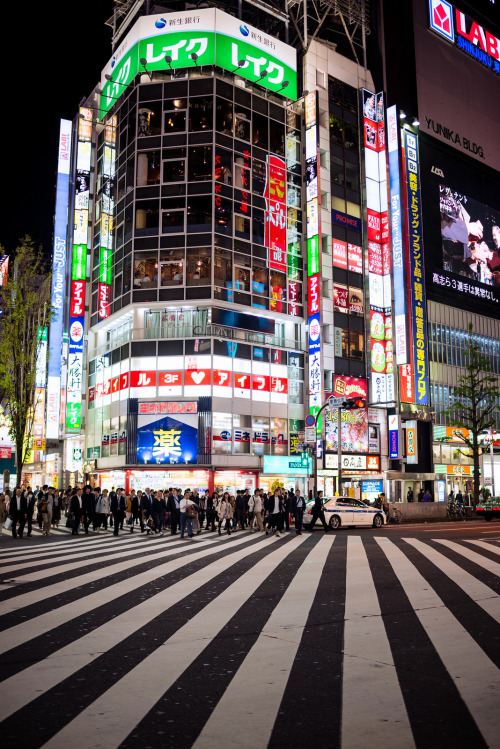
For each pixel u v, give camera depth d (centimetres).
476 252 5612
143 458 3578
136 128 3906
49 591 906
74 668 512
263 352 3888
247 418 3731
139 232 3819
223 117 3894
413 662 532
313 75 4419
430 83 5375
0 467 4366
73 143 4969
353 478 3975
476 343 5441
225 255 3775
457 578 1025
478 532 2252
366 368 4347
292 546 1645
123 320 3984
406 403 4428
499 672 502
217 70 3941
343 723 393
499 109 6184
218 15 3941
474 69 5944
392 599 838
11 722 394
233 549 1566
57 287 4481
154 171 3859
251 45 4091
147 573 1102
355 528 2700
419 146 5166
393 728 385
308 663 529
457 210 5462
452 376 5181
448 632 646
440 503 3450
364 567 1175
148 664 525
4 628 662
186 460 3534
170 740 366
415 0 5400
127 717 403
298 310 4097
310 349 4022
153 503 2225
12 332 2650
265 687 465
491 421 4269
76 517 2197
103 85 4512
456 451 5081
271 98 4203
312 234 4084
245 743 361
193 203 3788
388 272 4456
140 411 3634
